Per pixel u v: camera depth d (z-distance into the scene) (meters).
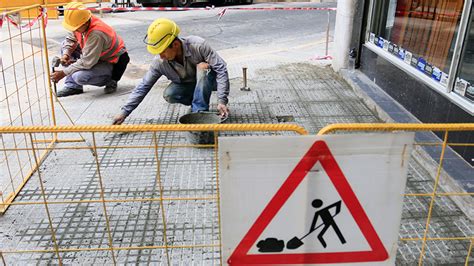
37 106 5.01
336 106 4.84
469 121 3.44
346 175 1.64
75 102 5.18
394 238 1.77
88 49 4.97
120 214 2.98
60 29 10.09
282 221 1.71
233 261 1.80
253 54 7.53
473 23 3.43
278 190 1.66
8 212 3.02
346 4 5.56
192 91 4.39
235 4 16.69
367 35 5.57
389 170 1.65
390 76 4.84
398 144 1.61
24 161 3.77
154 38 3.71
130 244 2.68
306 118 4.51
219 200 1.74
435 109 3.91
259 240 1.75
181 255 2.57
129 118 4.60
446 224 2.81
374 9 5.36
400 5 4.74
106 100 5.24
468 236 2.70
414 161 3.59
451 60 3.74
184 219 2.91
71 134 4.22
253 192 1.66
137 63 7.13
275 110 4.73
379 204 1.70
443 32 3.90
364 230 1.75
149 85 4.19
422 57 4.26
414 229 2.77
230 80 5.85
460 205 2.95
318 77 5.92
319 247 1.77
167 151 3.86
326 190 1.67
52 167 3.64
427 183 3.28
